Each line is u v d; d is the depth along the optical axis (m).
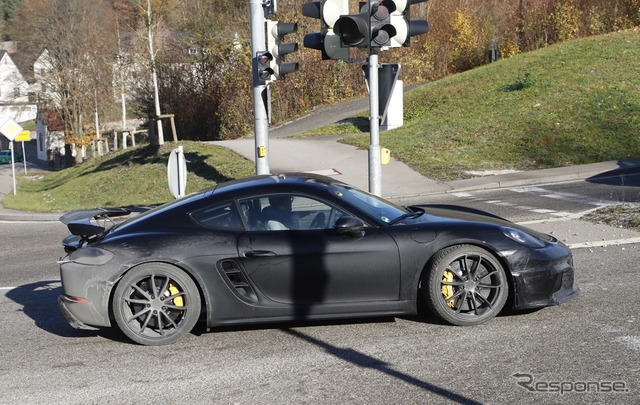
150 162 23.81
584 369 3.85
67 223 5.55
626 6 33.78
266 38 12.02
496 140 19.34
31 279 7.89
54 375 4.30
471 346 4.37
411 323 5.00
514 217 10.30
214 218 4.99
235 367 4.26
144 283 4.86
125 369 4.34
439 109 25.59
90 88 55.25
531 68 27.58
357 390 3.72
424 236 4.84
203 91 40.41
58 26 54.03
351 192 5.36
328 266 4.82
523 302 4.82
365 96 36.34
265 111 12.26
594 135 18.66
